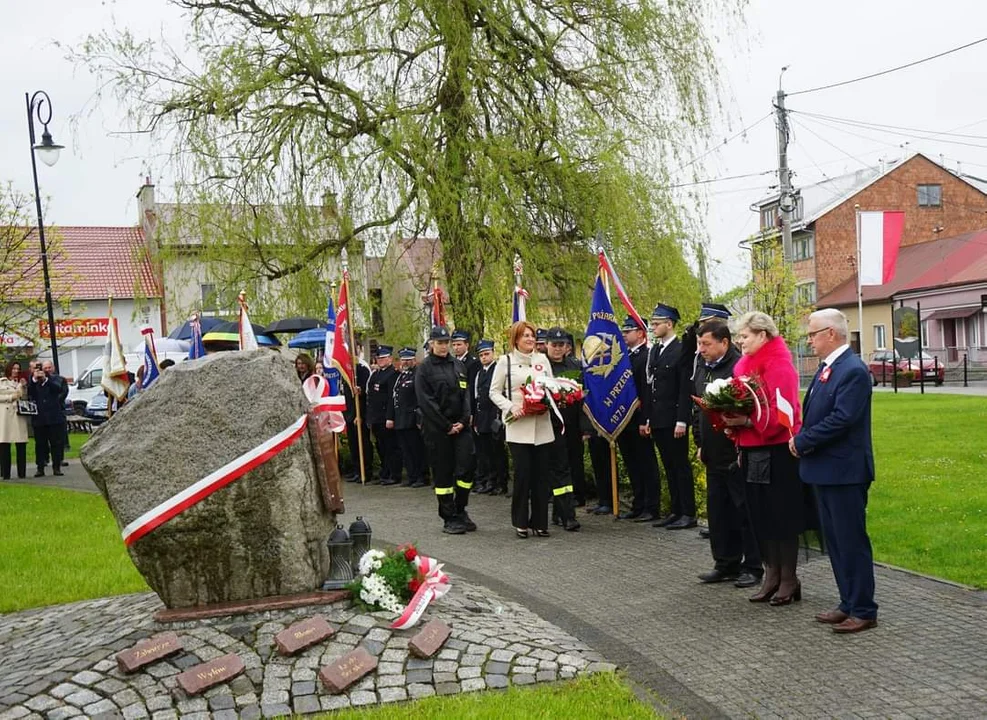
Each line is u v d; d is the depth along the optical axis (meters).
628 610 7.23
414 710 5.16
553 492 10.73
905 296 52.66
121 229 47.62
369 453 16.86
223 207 17.84
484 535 10.64
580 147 17.22
